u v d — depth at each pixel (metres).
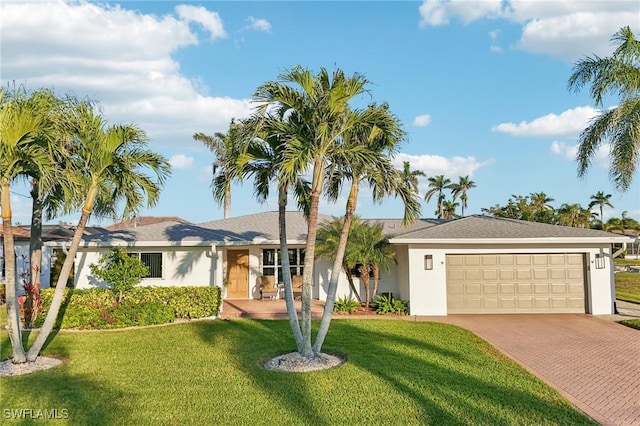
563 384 9.73
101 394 9.12
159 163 13.25
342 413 7.98
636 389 9.37
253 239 21.61
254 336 14.50
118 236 21.78
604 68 16.27
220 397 8.87
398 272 22.08
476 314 18.89
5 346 13.32
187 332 15.25
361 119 11.19
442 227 20.66
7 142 10.56
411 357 11.70
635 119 15.47
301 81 10.79
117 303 17.31
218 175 12.51
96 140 11.92
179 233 22.36
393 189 11.73
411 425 7.45
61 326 15.88
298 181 12.75
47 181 11.33
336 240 18.78
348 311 19.20
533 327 16.08
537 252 19.03
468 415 7.83
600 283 18.73
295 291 23.67
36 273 16.81
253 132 10.71
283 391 9.16
